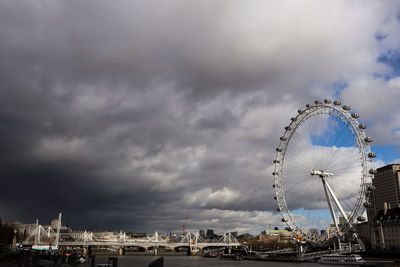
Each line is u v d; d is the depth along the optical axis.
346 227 177.88
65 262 104.06
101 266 82.19
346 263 172.88
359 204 172.00
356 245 182.00
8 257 131.50
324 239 198.50
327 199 182.62
